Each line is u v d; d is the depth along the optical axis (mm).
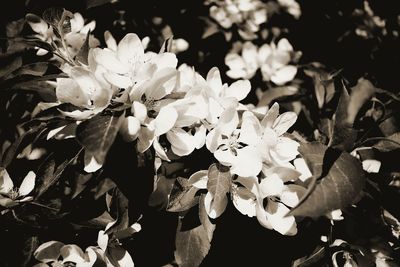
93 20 502
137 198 335
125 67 346
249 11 562
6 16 466
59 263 354
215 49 564
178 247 351
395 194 385
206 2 554
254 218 380
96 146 306
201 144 351
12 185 367
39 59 438
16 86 355
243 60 537
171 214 385
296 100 471
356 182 324
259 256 378
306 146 346
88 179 347
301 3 619
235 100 357
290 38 606
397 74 525
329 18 617
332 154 333
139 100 336
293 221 352
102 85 334
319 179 322
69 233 363
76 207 355
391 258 372
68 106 344
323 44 603
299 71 552
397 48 561
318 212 310
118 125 310
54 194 361
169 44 364
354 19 606
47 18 373
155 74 336
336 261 380
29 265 354
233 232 378
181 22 549
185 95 350
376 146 384
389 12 639
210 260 379
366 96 327
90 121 317
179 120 346
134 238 386
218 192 337
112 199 342
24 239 356
